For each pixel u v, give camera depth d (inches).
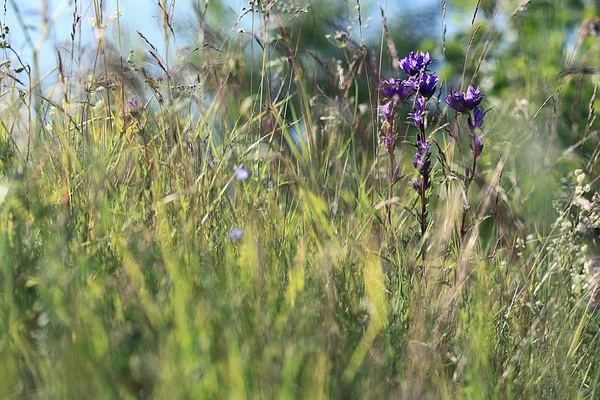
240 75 204.8
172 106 186.7
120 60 194.9
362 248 169.6
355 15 235.9
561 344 169.5
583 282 191.2
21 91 185.9
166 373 106.2
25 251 135.2
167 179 180.5
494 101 312.5
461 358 146.5
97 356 111.5
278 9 213.9
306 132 201.8
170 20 196.9
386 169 206.7
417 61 182.1
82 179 167.9
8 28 180.2
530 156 213.6
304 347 120.5
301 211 184.1
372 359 136.0
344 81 218.2
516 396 153.0
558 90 238.1
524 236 197.0
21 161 159.9
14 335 115.7
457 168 200.1
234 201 179.6
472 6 374.6
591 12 345.1
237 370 109.3
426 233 170.9
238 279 142.4
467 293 168.7
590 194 239.8
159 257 138.0
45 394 105.4
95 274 137.2
